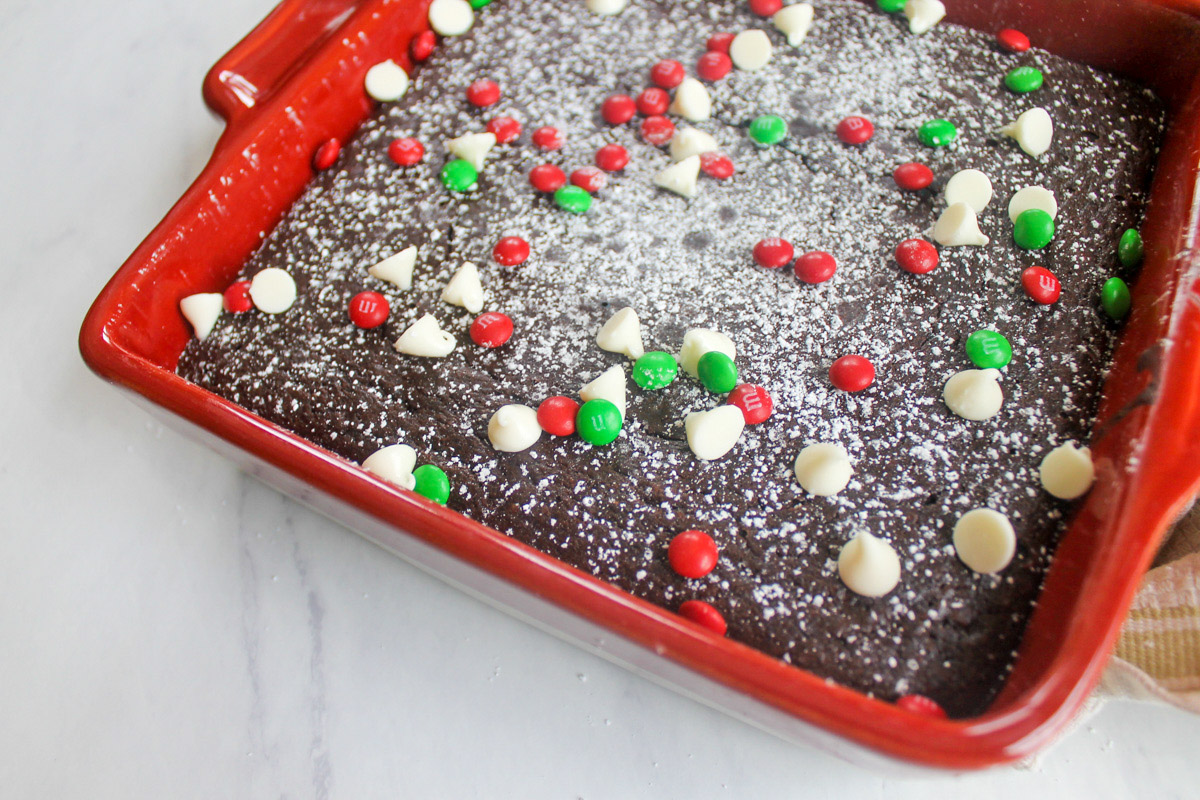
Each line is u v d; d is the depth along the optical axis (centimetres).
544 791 29
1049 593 27
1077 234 31
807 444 29
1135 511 25
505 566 26
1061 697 24
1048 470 28
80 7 40
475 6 35
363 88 34
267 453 27
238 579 31
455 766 29
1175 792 28
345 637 30
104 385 34
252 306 31
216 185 31
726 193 32
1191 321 27
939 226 31
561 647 30
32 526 32
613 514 28
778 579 27
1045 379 29
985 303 30
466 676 30
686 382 29
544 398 30
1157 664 27
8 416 34
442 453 29
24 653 31
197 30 39
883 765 25
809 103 33
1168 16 31
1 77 39
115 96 38
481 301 31
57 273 35
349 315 31
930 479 28
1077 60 33
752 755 29
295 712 30
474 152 32
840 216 31
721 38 34
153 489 32
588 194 32
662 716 29
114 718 30
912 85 33
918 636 27
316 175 33
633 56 34
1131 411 27
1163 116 32
